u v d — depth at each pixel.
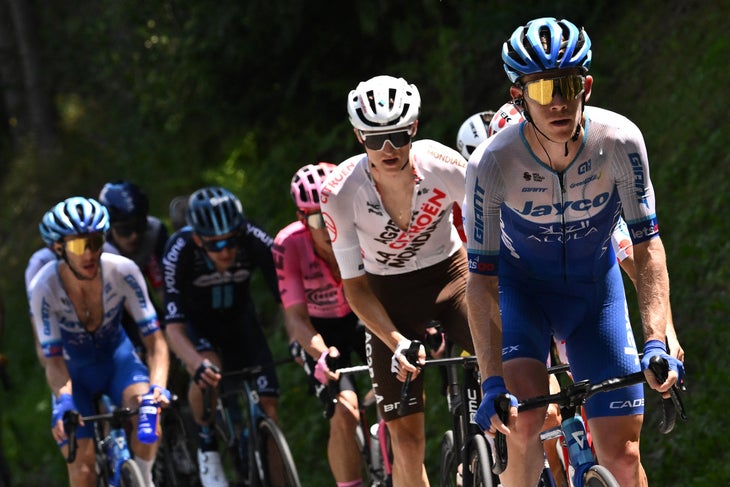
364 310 10.64
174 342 14.86
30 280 16.25
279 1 25.12
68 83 39.44
